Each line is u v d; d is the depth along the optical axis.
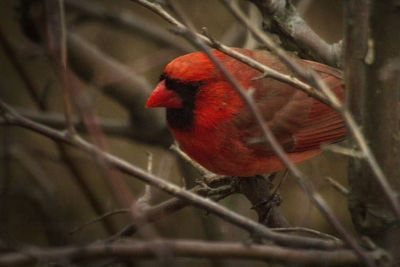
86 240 11.34
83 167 11.95
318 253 4.07
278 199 7.12
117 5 12.70
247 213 8.80
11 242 3.74
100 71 10.06
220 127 6.98
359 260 4.13
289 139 7.49
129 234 5.73
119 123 10.52
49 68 12.45
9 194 11.30
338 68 7.43
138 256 3.88
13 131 11.98
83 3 11.25
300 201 10.61
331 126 7.65
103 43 12.68
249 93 4.29
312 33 7.51
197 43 4.17
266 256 4.02
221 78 6.85
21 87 12.44
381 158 4.80
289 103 7.43
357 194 4.98
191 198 4.47
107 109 12.72
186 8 12.49
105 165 4.45
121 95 10.17
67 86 5.02
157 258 3.90
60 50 5.73
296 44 7.55
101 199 11.77
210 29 12.35
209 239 8.29
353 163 4.96
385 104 4.66
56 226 11.04
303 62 7.39
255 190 7.22
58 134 4.73
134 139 10.51
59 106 12.24
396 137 4.78
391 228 4.91
